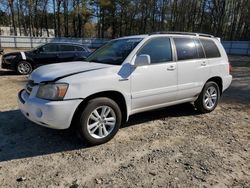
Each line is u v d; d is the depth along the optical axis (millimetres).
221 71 6172
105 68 4285
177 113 6098
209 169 3611
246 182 3326
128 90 4453
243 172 3564
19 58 11625
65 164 3662
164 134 4812
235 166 3721
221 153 4113
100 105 4141
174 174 3463
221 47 6305
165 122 5461
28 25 46719
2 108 6141
